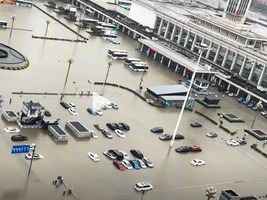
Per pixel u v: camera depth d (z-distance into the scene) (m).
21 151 115.50
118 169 123.44
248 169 142.38
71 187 110.25
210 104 185.38
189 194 120.38
